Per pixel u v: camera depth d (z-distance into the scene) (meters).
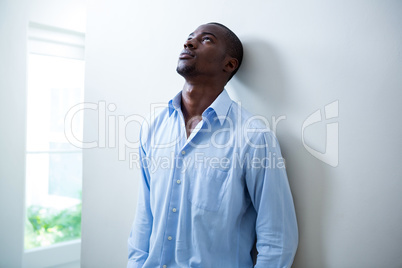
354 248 0.87
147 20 1.45
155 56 1.40
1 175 2.11
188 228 0.98
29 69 2.29
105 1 1.68
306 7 0.95
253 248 1.04
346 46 0.87
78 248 2.50
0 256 2.12
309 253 0.96
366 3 0.84
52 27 2.28
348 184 0.88
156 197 1.08
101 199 1.66
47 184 2.41
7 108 2.12
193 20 1.25
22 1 2.12
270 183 0.90
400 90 0.79
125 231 1.52
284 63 1.00
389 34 0.80
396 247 0.80
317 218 0.94
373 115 0.83
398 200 0.80
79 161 2.55
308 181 0.96
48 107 2.38
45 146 2.38
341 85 0.88
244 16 1.11
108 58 1.65
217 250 0.95
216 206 0.94
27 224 2.33
